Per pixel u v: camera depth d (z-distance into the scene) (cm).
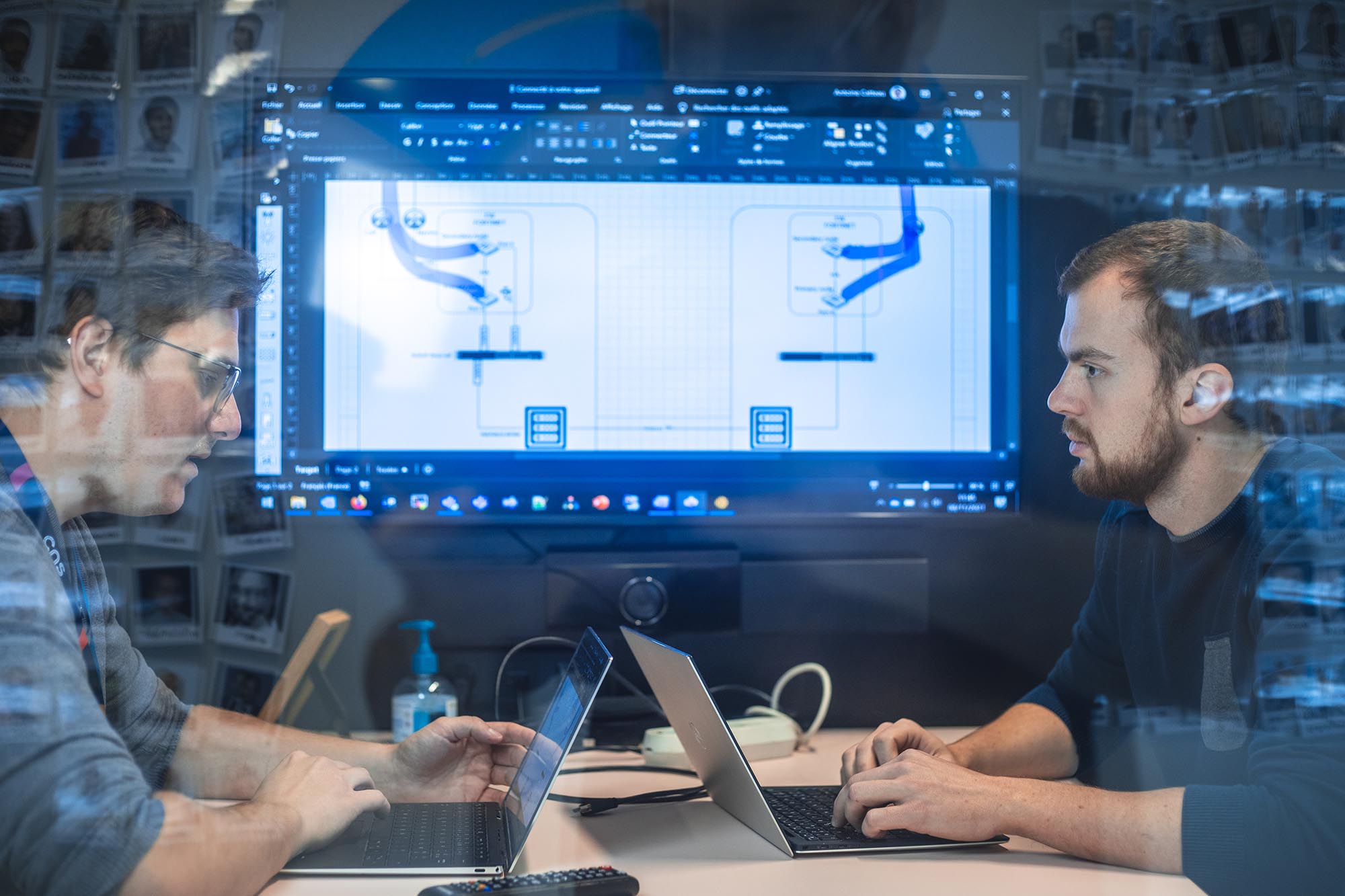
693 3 143
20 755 72
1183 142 145
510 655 135
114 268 97
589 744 130
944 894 78
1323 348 144
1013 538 144
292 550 139
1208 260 116
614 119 140
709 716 89
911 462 143
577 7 143
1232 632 104
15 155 136
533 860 86
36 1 137
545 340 140
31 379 94
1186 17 147
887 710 143
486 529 140
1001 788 90
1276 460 104
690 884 81
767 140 142
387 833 92
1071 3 145
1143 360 115
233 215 138
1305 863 81
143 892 71
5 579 76
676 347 141
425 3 142
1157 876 83
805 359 142
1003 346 143
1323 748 86
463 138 139
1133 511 123
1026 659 144
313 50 140
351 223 138
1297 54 147
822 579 142
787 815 99
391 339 139
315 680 135
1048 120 144
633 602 139
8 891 73
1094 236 144
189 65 138
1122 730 121
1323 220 146
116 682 107
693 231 141
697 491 141
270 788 88
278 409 138
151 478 100
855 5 144
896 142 142
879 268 142
